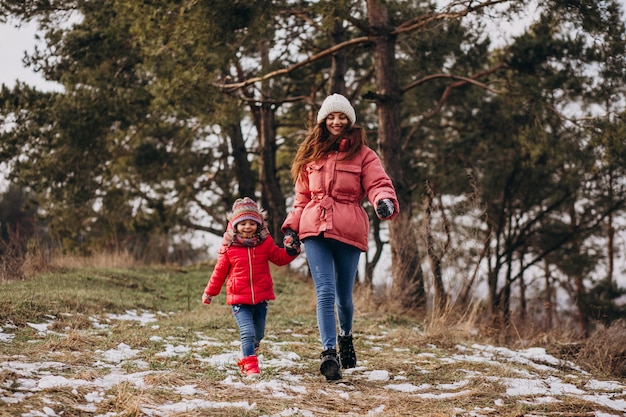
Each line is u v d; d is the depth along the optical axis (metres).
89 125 15.35
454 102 18.22
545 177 18.42
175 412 3.50
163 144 19.08
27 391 3.53
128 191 19.25
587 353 6.47
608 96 13.52
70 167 16.17
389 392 4.41
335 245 4.75
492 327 8.12
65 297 7.27
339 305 4.91
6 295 6.81
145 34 12.23
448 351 6.26
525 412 4.00
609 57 12.02
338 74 14.44
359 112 19.69
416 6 13.94
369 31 12.61
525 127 15.01
